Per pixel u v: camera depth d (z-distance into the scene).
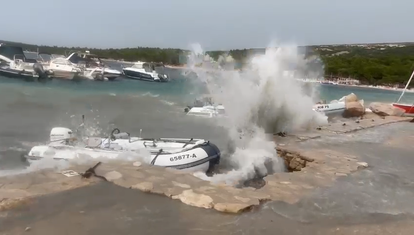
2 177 6.44
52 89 33.62
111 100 28.88
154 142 10.02
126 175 6.73
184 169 9.05
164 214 5.34
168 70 55.75
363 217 5.75
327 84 71.94
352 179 7.88
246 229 5.05
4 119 18.00
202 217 5.32
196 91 35.94
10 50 41.47
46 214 5.11
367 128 15.85
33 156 9.25
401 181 7.98
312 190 6.91
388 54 101.88
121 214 5.26
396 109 21.62
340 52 102.19
